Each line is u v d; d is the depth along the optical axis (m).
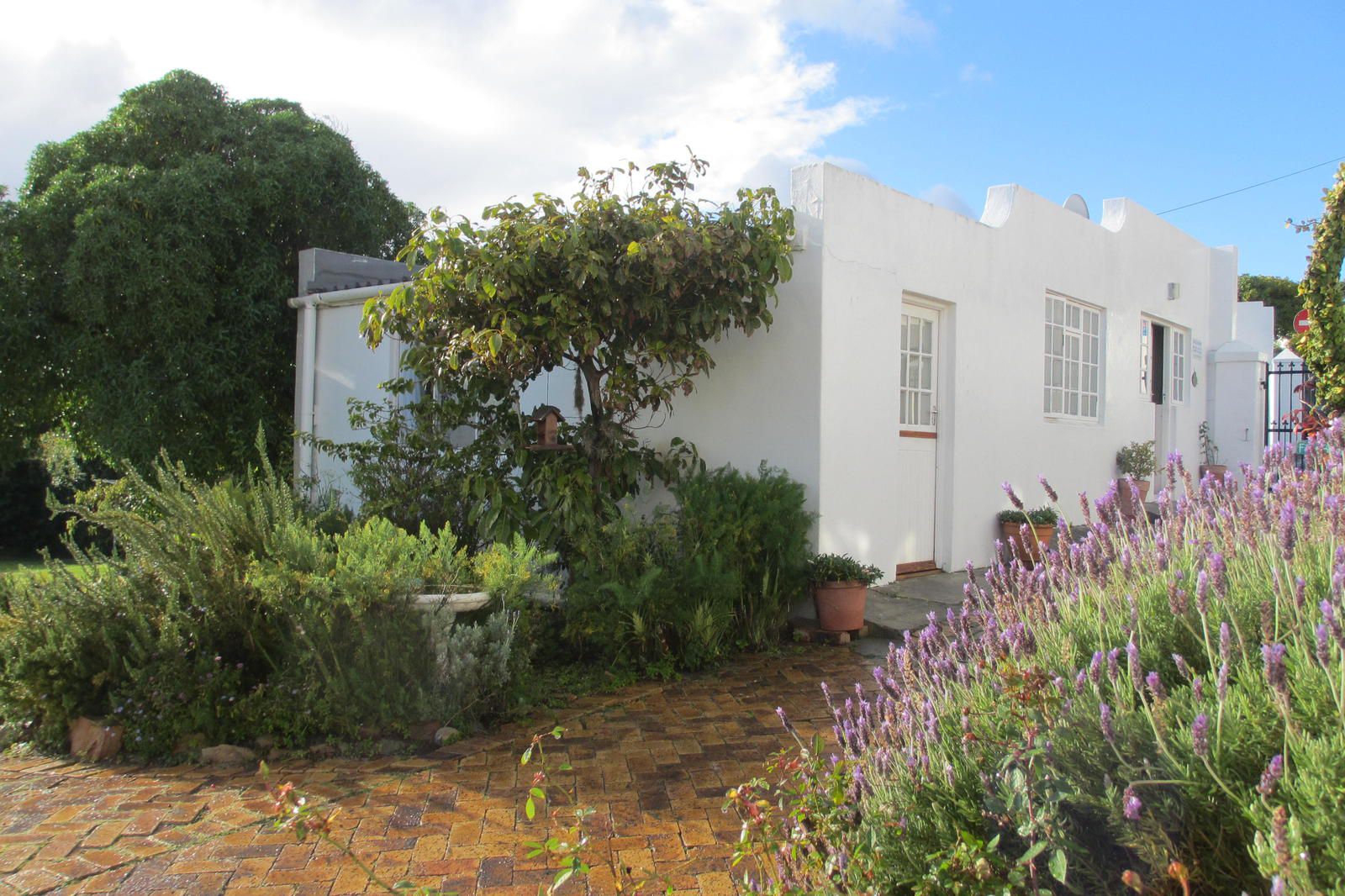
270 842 3.38
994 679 2.33
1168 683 2.25
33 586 4.88
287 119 11.98
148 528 4.74
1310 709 1.80
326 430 9.96
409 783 3.92
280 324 10.91
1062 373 9.95
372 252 12.66
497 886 3.00
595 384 6.84
